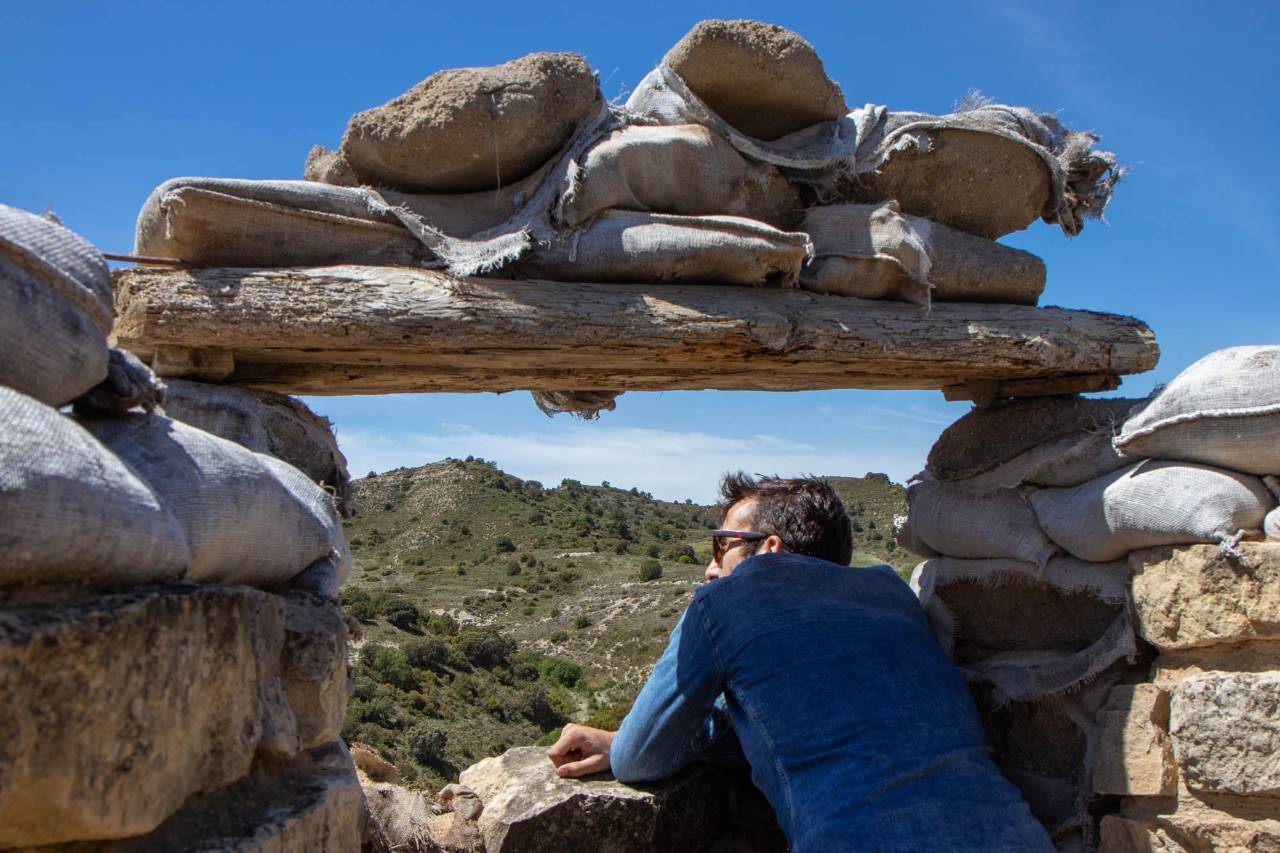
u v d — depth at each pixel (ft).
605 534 184.24
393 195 10.93
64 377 6.05
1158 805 10.60
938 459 13.87
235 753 5.94
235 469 7.06
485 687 88.74
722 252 11.05
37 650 4.36
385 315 10.02
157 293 9.66
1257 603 10.08
